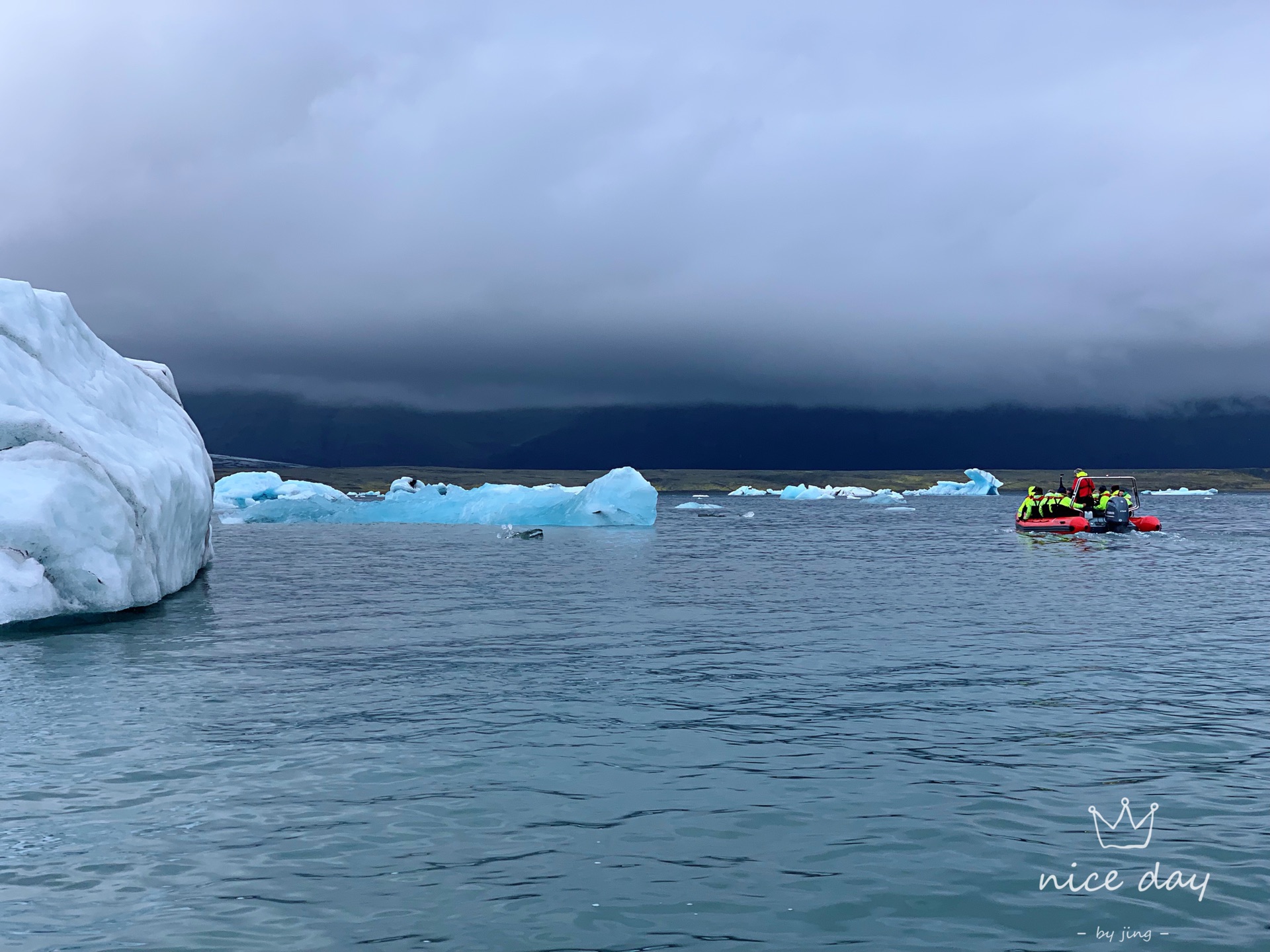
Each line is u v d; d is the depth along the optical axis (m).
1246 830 5.34
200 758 6.50
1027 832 5.30
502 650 10.90
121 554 12.88
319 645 11.12
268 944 3.95
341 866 4.75
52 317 14.43
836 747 6.95
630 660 10.34
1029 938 4.11
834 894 4.51
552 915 4.25
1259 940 4.10
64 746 6.76
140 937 3.99
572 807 5.65
